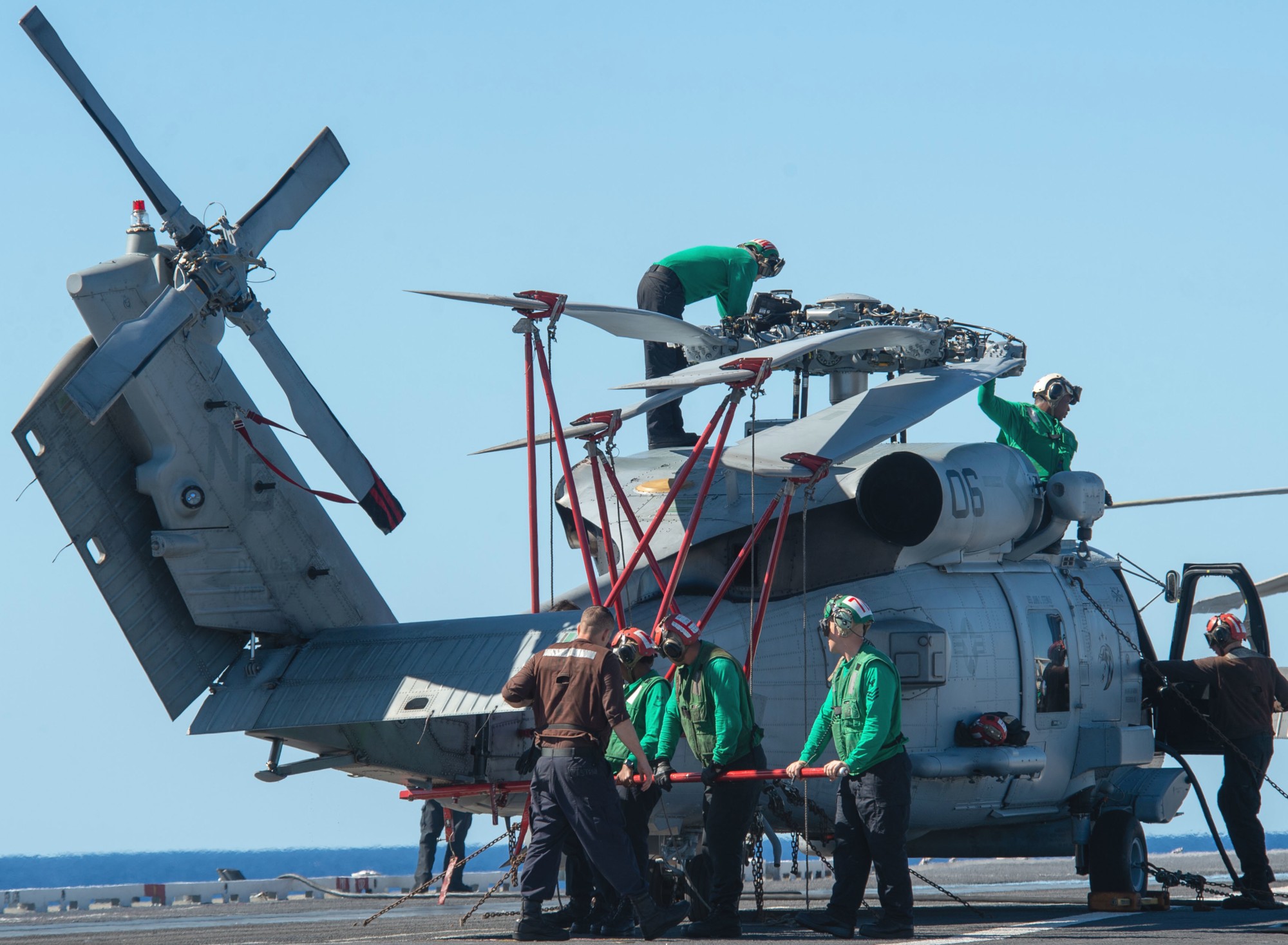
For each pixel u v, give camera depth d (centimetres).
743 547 4622
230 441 4844
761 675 4744
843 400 5612
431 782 4703
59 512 4650
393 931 4241
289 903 7031
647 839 4359
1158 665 5462
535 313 4409
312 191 4609
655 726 3859
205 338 4744
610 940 3572
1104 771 5319
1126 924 4172
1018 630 5088
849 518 4931
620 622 4341
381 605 5175
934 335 5125
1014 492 5150
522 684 3538
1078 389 5884
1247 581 5766
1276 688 5203
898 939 3584
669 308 5541
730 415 4250
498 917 5206
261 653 4900
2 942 3881
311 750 4878
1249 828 5091
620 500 4509
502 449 4884
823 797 4778
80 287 4438
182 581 4772
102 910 6881
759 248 5831
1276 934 3700
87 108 4228
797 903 6003
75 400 4066
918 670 4738
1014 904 5547
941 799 4922
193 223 4362
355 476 4653
